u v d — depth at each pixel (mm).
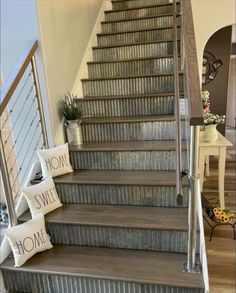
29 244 1714
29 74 2189
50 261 1708
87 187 2064
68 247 1860
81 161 2318
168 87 2734
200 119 1151
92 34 3379
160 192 1955
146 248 1790
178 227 1693
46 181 2004
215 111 5270
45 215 1938
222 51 5004
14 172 2627
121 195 2031
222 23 3225
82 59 3045
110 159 2260
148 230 1741
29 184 2109
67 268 1636
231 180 3895
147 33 3316
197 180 1373
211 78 5133
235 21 3197
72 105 2471
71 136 2439
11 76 1871
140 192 1989
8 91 1761
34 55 2152
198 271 1545
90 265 1657
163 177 2033
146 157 2189
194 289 1456
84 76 3061
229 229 2607
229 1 3154
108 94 2914
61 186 2107
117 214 1906
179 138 1505
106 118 2607
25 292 1735
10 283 1742
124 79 2820
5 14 2123
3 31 2170
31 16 2096
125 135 2475
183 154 2102
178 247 1737
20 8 2090
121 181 2008
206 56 5035
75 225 1835
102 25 3670
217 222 2461
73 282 1630
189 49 1375
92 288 1618
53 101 2334
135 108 2645
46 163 2117
